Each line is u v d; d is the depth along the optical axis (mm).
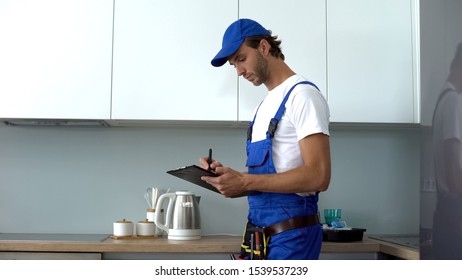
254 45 1867
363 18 2562
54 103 2430
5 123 2674
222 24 2502
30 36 2441
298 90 1758
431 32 1654
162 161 2750
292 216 1725
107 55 2459
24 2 2453
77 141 2736
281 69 1896
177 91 2467
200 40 2490
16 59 2430
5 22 2439
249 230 1829
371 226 2791
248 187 1681
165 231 2547
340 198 2795
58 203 2699
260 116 1897
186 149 2760
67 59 2445
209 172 1703
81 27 2463
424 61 1680
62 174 2715
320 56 2529
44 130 2727
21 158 2707
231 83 2482
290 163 1760
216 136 2777
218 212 2734
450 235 1562
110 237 2434
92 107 2439
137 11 2484
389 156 2832
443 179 1591
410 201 2814
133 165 2738
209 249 2158
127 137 2752
